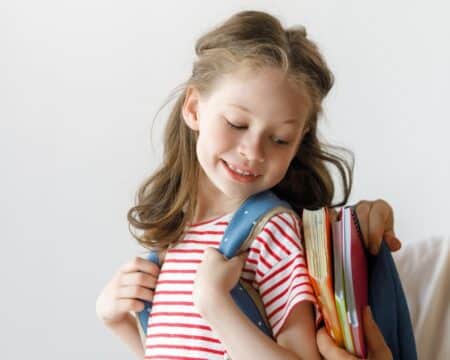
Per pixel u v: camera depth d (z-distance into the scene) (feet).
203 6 6.84
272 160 3.90
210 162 3.97
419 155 6.81
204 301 3.76
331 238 3.73
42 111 7.02
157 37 6.89
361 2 6.78
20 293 7.19
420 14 6.69
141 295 4.30
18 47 7.00
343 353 3.62
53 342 7.20
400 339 3.97
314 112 4.13
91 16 6.92
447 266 4.99
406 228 6.88
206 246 4.18
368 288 3.89
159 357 4.12
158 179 4.51
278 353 3.68
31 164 7.07
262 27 4.03
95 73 6.95
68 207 7.07
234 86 3.85
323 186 4.58
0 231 7.14
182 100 4.47
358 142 6.91
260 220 4.01
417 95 6.77
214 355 3.96
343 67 6.87
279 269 3.91
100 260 7.08
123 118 6.95
